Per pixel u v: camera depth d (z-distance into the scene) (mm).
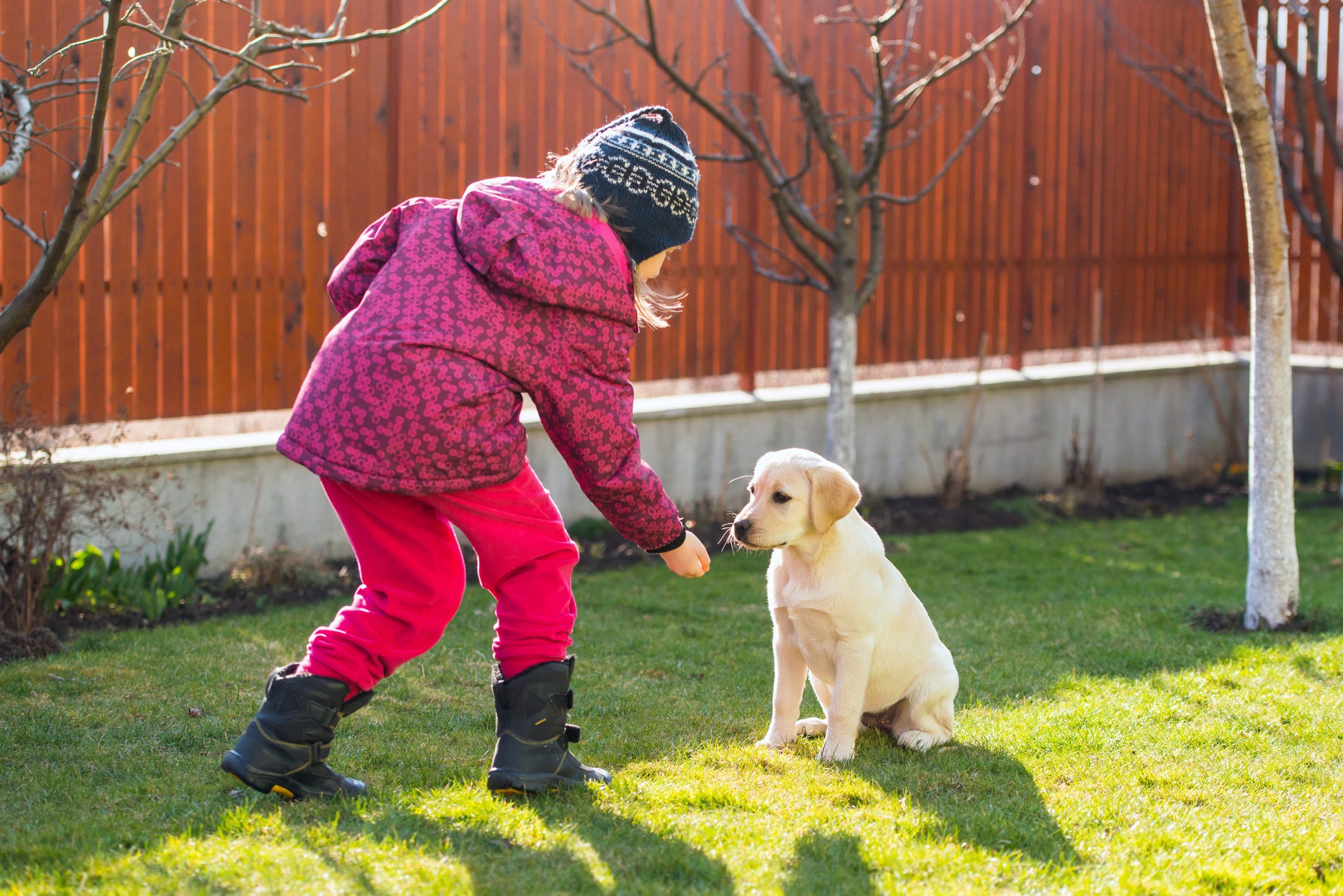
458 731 4074
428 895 2604
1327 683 4848
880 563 3961
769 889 2748
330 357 2820
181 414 6746
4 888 2605
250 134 6816
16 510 5215
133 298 6527
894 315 9656
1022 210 10266
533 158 7898
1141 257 11180
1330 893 2893
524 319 2877
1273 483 5855
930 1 9500
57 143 6215
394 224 3074
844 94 9195
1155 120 11102
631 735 4078
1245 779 3730
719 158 7371
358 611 3035
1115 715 4371
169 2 6422
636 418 8156
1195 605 6387
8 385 6168
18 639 4984
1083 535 8586
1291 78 9062
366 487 2777
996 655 5387
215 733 3979
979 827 3211
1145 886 2848
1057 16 10250
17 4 6066
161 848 2828
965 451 9391
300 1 6883
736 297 8906
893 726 4168
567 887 2699
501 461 2871
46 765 3619
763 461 3875
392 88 7285
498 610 3176
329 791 3168
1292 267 11352
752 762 3758
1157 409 11023
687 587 6715
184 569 6117
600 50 8102
